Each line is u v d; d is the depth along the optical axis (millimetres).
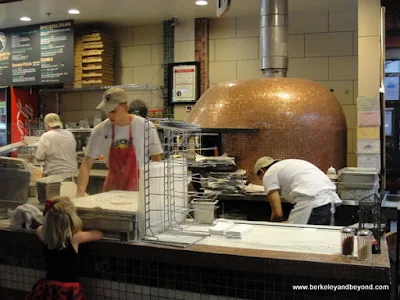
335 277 1820
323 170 4332
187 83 6391
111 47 6734
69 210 2150
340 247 2041
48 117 3520
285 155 4223
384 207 3760
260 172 3525
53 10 5992
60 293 2107
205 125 4469
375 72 4637
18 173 2693
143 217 2211
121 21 6555
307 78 5957
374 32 4633
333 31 5832
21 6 5773
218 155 4430
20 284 2518
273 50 4629
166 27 6508
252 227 2498
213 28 6363
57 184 2654
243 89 4449
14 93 6863
